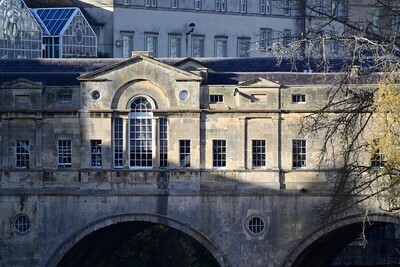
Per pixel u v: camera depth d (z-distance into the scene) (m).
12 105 199.00
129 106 198.25
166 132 198.12
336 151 194.12
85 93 198.50
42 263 198.88
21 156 199.38
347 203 181.50
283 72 199.88
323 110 168.12
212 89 197.38
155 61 197.50
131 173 197.88
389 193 164.50
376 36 162.38
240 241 196.88
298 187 195.88
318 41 166.25
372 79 189.00
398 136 161.12
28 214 198.88
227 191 196.88
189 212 197.50
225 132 197.38
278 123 196.38
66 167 199.00
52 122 198.88
